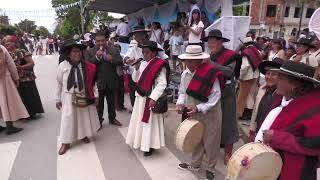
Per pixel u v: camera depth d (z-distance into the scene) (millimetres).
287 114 2246
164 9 11938
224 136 4324
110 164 4512
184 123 3693
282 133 2188
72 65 4844
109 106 6152
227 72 3910
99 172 4277
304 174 2225
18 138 5559
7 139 5516
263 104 3270
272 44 8734
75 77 4816
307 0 36312
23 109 5914
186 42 8305
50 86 10258
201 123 3711
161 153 4875
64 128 4848
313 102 2133
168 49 9430
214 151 3891
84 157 4746
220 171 4285
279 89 2285
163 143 4762
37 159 4695
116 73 6066
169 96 7777
